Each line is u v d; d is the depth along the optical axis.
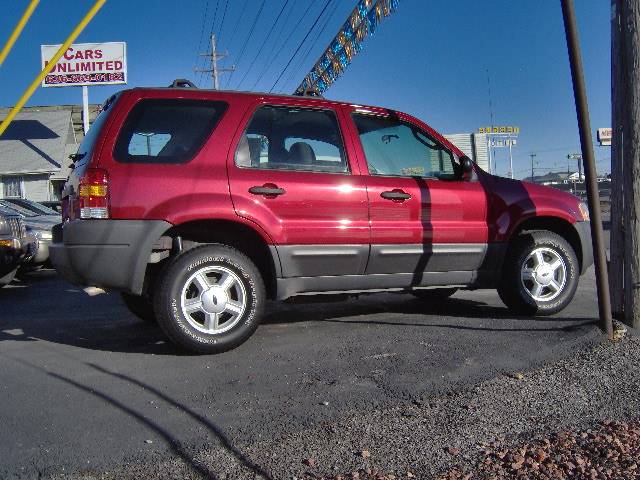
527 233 6.02
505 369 4.35
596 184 4.99
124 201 4.68
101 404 3.85
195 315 4.97
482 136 17.94
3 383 4.27
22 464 3.09
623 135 5.09
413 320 5.98
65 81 29.03
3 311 7.34
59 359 4.86
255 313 4.97
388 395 3.92
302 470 3.02
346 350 4.92
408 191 5.48
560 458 3.12
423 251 5.54
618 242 5.20
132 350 5.10
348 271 5.33
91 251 4.64
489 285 5.97
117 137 4.81
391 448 3.24
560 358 4.55
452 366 4.43
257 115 5.18
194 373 4.43
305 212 5.11
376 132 5.65
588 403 3.77
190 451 3.22
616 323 5.13
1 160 29.03
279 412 3.69
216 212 4.80
